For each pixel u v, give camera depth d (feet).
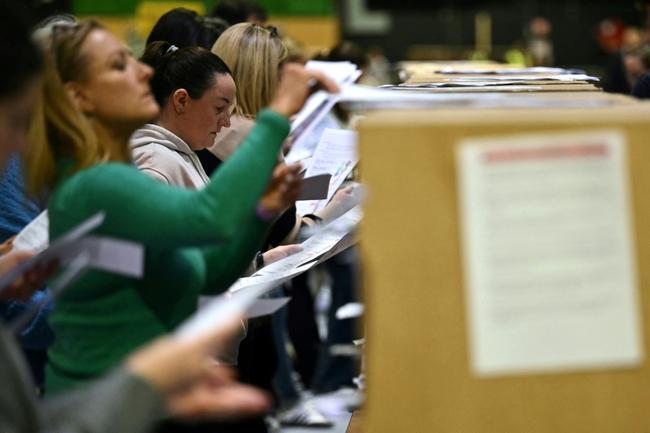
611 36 104.53
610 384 12.46
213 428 21.93
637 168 12.40
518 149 12.39
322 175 23.52
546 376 12.46
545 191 12.39
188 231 16.21
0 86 13.03
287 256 24.29
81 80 17.83
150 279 17.44
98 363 17.47
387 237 12.50
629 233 12.40
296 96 16.69
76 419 11.31
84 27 18.03
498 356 12.44
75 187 16.83
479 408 12.51
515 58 96.58
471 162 12.41
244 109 31.35
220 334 11.66
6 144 13.38
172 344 11.49
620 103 14.80
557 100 15.19
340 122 35.83
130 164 18.56
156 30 35.70
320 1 94.63
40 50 13.58
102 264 15.06
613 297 12.39
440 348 12.51
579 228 12.39
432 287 12.48
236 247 19.06
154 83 27.12
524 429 12.50
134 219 16.40
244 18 46.09
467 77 29.50
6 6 13.25
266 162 16.35
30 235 20.03
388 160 12.46
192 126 27.04
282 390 45.24
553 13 106.52
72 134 17.54
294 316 47.91
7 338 12.02
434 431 12.58
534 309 12.42
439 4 108.58
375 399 12.60
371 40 108.99
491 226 12.41
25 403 11.94
